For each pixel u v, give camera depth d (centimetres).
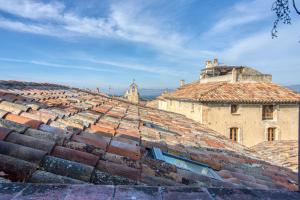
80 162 322
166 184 339
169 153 571
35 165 283
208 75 2675
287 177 634
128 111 1156
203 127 1378
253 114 1708
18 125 382
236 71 1969
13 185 201
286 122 1755
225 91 1778
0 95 591
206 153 678
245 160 730
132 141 539
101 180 296
